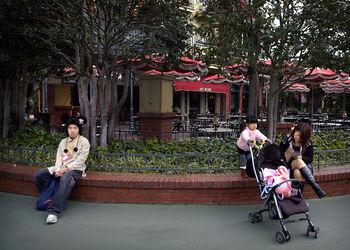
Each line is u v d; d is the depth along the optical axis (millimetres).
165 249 3588
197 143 6816
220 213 4738
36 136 7570
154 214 4652
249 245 3709
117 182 4996
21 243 3695
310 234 4031
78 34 6387
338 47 6820
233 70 8336
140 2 6305
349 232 4098
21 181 5496
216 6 7359
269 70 6699
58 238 3844
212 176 5312
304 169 4430
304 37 6773
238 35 6801
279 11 6449
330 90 19078
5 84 7891
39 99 16828
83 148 5008
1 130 7945
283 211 3830
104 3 5277
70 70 9391
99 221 4387
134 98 19594
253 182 5070
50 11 5891
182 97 20641
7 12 6008
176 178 5148
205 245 3699
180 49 6750
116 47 7188
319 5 6332
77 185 5121
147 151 6348
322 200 5445
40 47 6883
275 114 8117
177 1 6227
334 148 7180
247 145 5094
